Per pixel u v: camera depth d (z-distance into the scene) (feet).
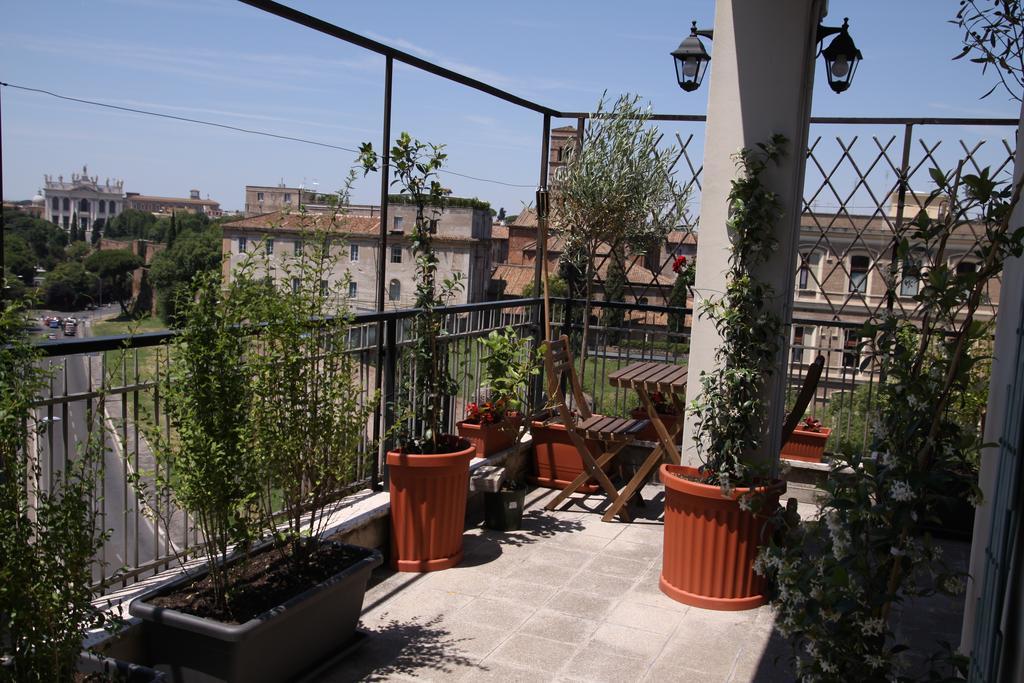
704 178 13.03
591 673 10.44
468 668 10.43
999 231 7.64
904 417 8.05
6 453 6.23
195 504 8.68
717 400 12.61
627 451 19.53
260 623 8.75
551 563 14.19
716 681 10.37
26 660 6.34
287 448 9.91
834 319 19.69
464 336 17.06
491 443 17.15
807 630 8.16
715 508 12.32
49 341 7.59
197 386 8.59
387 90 13.34
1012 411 7.10
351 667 10.34
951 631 12.34
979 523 8.93
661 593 13.08
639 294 21.36
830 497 8.42
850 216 19.54
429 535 13.47
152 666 9.11
